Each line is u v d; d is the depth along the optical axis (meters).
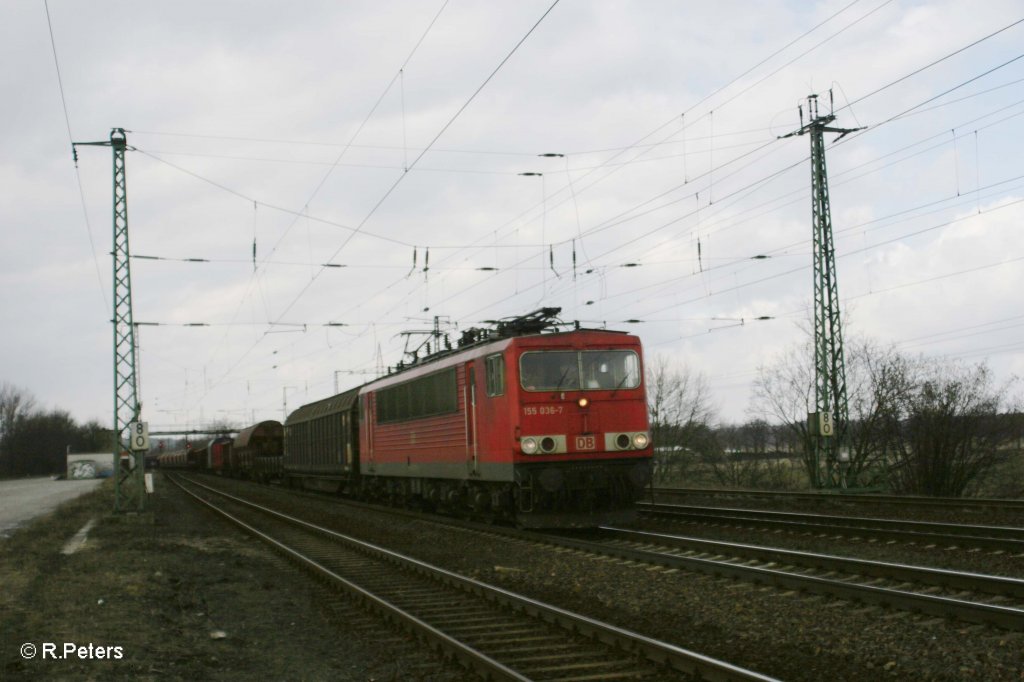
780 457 51.69
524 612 10.95
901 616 9.66
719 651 8.98
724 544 15.06
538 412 18.52
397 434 26.47
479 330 22.80
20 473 125.62
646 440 19.16
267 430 60.38
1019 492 37.88
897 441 38.94
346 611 11.91
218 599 13.23
